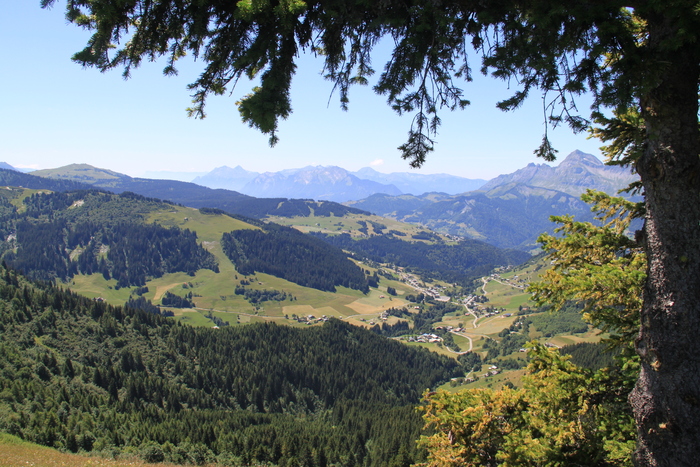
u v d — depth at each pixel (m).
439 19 6.19
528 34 6.77
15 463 30.48
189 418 101.00
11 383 89.88
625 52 6.05
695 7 5.30
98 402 100.12
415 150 8.12
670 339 6.85
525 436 8.91
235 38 7.00
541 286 9.93
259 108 6.48
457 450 9.29
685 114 6.69
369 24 6.93
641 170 7.43
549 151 7.21
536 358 10.06
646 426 7.21
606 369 9.48
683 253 6.78
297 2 5.88
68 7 6.56
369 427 104.50
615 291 8.79
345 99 8.53
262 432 93.75
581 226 11.02
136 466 35.28
